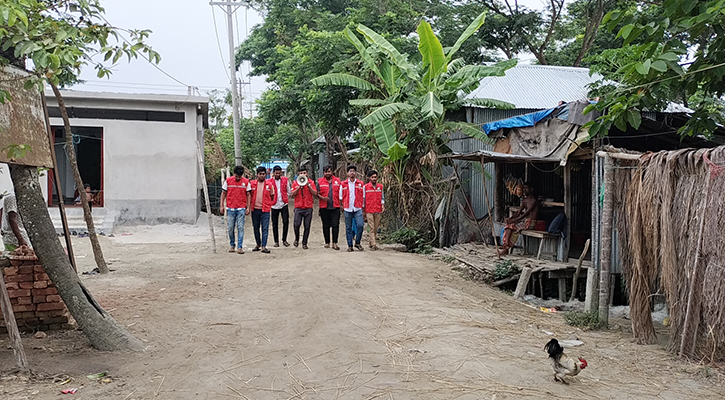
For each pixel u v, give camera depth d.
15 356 4.30
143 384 4.25
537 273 8.97
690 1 5.27
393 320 6.13
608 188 6.38
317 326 5.74
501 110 13.35
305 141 31.56
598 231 8.05
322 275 8.09
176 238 14.28
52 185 15.92
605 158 6.41
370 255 10.46
